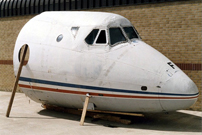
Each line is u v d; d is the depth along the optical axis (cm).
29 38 1061
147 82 858
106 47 917
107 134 826
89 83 921
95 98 927
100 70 904
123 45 926
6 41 1700
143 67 873
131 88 872
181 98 839
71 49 956
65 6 1487
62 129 880
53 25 1041
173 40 1223
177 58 1218
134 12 1303
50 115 1094
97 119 1027
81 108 1018
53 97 1025
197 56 1179
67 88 964
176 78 855
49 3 1538
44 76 1005
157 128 911
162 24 1242
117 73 884
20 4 1636
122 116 1067
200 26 1168
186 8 1191
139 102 874
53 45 995
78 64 934
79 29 974
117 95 890
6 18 1697
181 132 862
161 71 865
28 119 1023
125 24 984
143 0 1277
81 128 894
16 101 1385
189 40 1191
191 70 1191
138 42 965
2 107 1239
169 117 1080
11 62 1680
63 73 961
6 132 846
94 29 948
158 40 1254
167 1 1223
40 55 1012
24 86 1072
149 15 1269
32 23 1101
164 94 846
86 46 938
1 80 1725
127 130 876
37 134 825
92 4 1403
